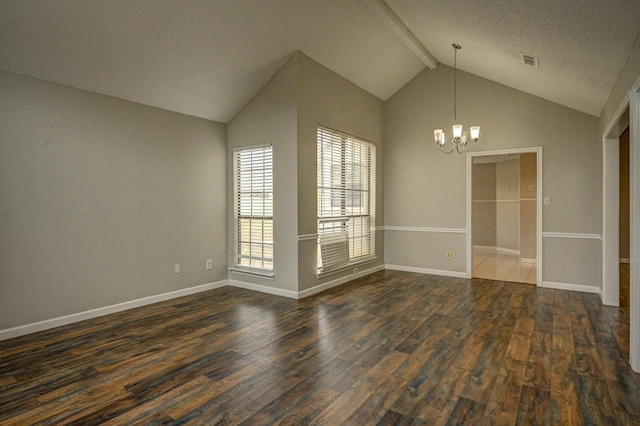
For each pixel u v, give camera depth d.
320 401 2.25
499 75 5.05
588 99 4.32
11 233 3.29
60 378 2.56
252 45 4.07
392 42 5.04
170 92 4.25
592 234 4.86
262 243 4.92
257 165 4.95
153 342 3.19
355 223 5.75
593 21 2.59
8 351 3.01
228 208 5.29
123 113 4.07
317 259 4.89
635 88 2.59
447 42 4.55
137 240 4.22
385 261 6.50
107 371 2.66
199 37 3.69
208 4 3.41
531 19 2.94
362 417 2.08
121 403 2.25
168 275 4.55
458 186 5.78
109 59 3.54
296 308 4.16
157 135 4.41
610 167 4.30
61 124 3.59
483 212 9.60
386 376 2.56
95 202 3.85
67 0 2.90
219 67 4.18
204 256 4.99
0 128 3.21
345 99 5.36
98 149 3.87
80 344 3.15
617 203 4.27
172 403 2.24
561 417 2.08
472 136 4.82
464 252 5.76
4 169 3.24
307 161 4.66
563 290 4.96
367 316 3.87
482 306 4.23
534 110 5.20
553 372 2.62
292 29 4.11
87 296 3.80
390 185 6.40
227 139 5.25
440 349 3.01
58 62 3.36
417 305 4.27
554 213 5.08
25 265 3.37
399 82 6.06
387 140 6.40
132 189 4.17
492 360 2.81
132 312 4.04
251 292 4.91
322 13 4.07
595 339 3.23
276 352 2.97
